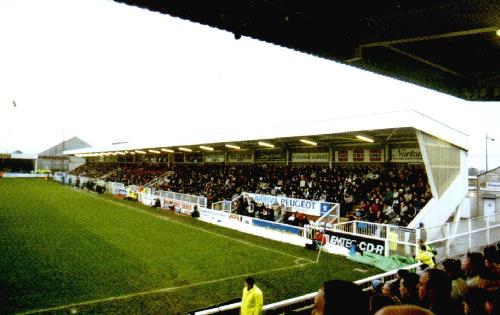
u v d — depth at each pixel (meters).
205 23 2.12
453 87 3.40
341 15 2.50
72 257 14.66
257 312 7.54
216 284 11.83
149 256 15.24
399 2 2.25
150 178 46.56
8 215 24.62
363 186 21.89
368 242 15.59
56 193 42.22
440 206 17.67
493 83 3.41
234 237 20.19
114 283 11.66
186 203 29.14
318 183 24.70
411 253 14.20
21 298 10.19
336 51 2.53
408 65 2.99
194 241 18.61
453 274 4.68
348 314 1.26
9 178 73.12
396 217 17.66
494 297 2.92
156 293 10.86
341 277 12.83
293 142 28.48
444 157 18.44
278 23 2.30
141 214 27.80
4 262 13.68
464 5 2.02
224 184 32.47
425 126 16.88
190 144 33.91
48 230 19.97
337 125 19.69
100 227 21.48
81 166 89.88
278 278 12.65
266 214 22.47
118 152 59.31
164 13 2.04
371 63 2.73
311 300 8.57
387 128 17.30
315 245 17.45
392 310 1.06
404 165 22.81
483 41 2.77
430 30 2.15
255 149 35.16
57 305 9.75
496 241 16.05
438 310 2.57
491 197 29.19
